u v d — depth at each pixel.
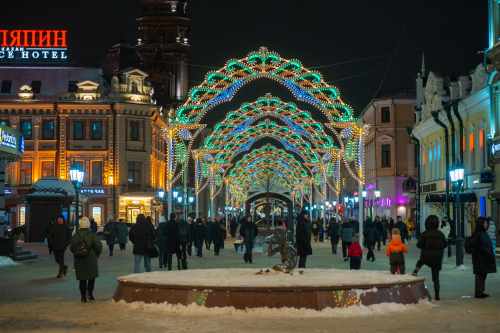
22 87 59.09
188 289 11.77
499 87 29.52
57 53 63.88
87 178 59.00
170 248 20.64
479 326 10.09
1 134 25.80
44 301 13.37
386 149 59.09
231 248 37.41
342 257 28.52
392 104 58.81
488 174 30.23
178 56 109.31
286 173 58.06
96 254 13.35
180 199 52.16
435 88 41.81
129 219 59.25
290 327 10.00
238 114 33.47
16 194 58.66
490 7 28.47
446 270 20.75
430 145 44.38
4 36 63.50
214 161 45.78
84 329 9.98
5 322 10.69
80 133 59.22
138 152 59.84
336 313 11.24
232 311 11.37
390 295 11.90
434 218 13.52
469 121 35.16
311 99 26.98
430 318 10.91
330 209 70.56
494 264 13.62
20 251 25.36
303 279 12.78
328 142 35.88
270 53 25.91
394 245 14.55
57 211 41.62
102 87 60.31
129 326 10.23
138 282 12.50
